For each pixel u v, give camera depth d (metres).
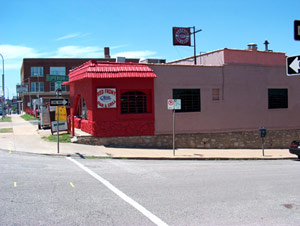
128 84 17.14
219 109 19.39
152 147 17.58
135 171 10.94
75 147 15.66
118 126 17.05
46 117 23.50
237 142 19.92
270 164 14.23
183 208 6.75
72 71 21.14
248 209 6.77
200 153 16.52
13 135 19.81
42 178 9.25
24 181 8.80
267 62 20.94
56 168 10.93
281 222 5.98
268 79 20.92
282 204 7.21
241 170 11.95
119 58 21.25
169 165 12.73
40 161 12.25
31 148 15.09
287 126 21.50
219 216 6.27
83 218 5.97
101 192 7.88
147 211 6.49
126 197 7.50
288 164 14.34
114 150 15.66
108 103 16.78
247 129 20.20
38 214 6.13
